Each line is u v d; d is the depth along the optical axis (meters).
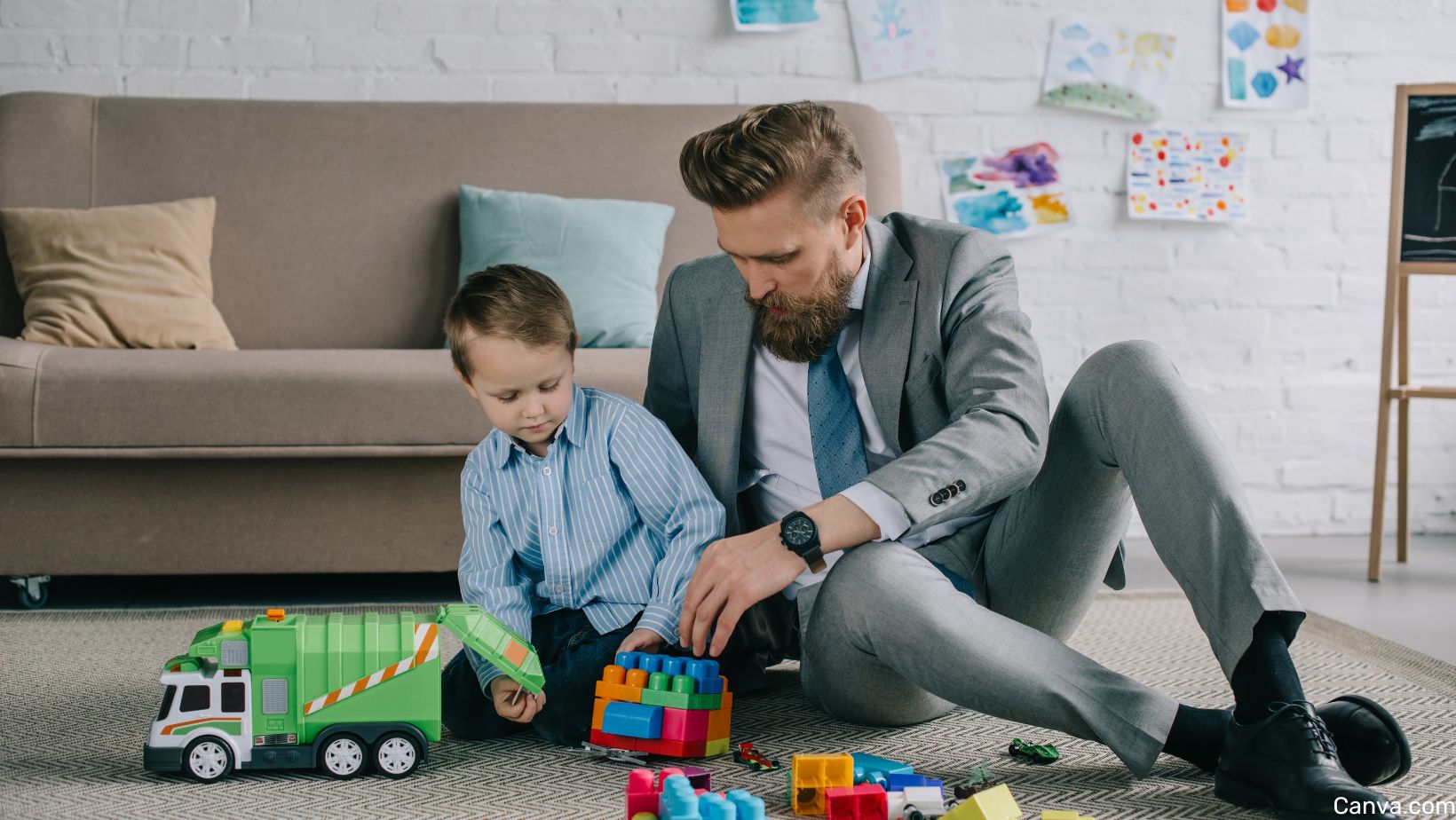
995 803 1.08
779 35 3.09
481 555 1.47
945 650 1.22
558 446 1.46
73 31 2.93
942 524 1.45
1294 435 3.19
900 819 1.12
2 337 2.29
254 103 2.83
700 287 1.52
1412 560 2.85
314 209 2.79
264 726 1.27
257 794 1.22
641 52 3.07
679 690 1.31
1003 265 1.43
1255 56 3.16
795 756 1.16
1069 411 1.34
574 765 1.33
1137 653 1.88
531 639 1.46
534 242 2.67
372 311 2.78
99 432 2.20
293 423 2.22
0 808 1.17
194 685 1.27
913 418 1.41
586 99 3.06
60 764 1.32
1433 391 2.62
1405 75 3.18
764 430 1.50
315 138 2.81
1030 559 1.40
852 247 1.36
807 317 1.34
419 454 2.25
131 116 2.79
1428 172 2.69
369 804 1.19
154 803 1.19
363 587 2.54
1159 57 3.14
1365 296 3.20
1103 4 3.14
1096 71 3.13
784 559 1.26
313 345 2.76
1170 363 1.29
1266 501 3.19
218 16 2.96
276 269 2.76
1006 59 3.13
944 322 1.40
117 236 2.60
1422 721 1.51
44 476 2.26
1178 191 3.14
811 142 1.26
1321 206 3.18
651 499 1.44
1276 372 3.19
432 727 1.29
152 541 2.29
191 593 2.47
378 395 2.23
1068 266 3.15
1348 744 1.16
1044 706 1.20
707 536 1.42
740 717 1.53
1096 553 1.39
